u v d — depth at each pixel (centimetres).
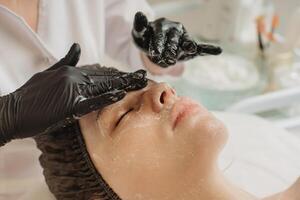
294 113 157
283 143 126
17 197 104
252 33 178
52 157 89
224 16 176
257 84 158
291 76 163
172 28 101
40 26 104
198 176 85
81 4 109
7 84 98
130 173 85
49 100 79
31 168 107
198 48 100
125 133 85
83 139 88
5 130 80
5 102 81
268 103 147
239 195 94
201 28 183
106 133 87
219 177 91
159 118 86
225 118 135
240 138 126
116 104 88
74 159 88
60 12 106
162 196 86
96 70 90
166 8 182
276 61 165
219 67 164
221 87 155
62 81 81
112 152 86
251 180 113
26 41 99
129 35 126
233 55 172
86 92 82
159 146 84
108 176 87
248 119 134
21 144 103
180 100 89
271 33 169
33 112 79
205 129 84
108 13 125
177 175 85
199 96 153
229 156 120
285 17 172
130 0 126
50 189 96
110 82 85
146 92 90
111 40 130
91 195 89
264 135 128
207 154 84
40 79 84
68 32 109
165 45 96
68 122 82
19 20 95
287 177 114
